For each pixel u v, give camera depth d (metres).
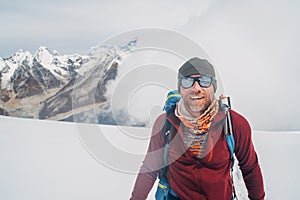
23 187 3.00
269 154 4.19
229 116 1.19
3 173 3.41
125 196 2.74
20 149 4.39
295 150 4.38
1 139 4.85
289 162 3.75
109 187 2.94
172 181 1.24
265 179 3.13
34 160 3.88
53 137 4.92
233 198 1.31
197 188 1.21
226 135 1.19
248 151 1.29
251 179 1.37
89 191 2.85
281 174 3.32
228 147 1.21
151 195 2.42
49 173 3.37
